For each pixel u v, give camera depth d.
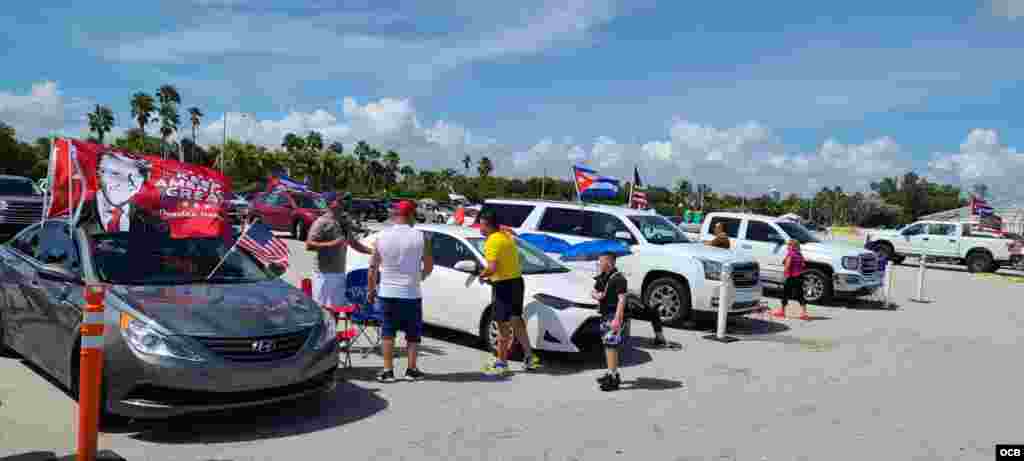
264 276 6.55
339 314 7.71
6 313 6.59
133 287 5.56
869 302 14.96
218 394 4.92
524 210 12.33
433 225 9.10
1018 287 19.72
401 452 4.87
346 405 5.93
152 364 4.77
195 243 6.45
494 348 7.94
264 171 84.38
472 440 5.17
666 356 8.46
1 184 16.61
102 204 5.96
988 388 7.36
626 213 11.50
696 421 5.83
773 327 11.12
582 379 7.16
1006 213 45.75
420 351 8.11
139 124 79.06
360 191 86.06
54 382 6.12
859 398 6.78
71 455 4.52
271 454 4.74
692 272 10.20
